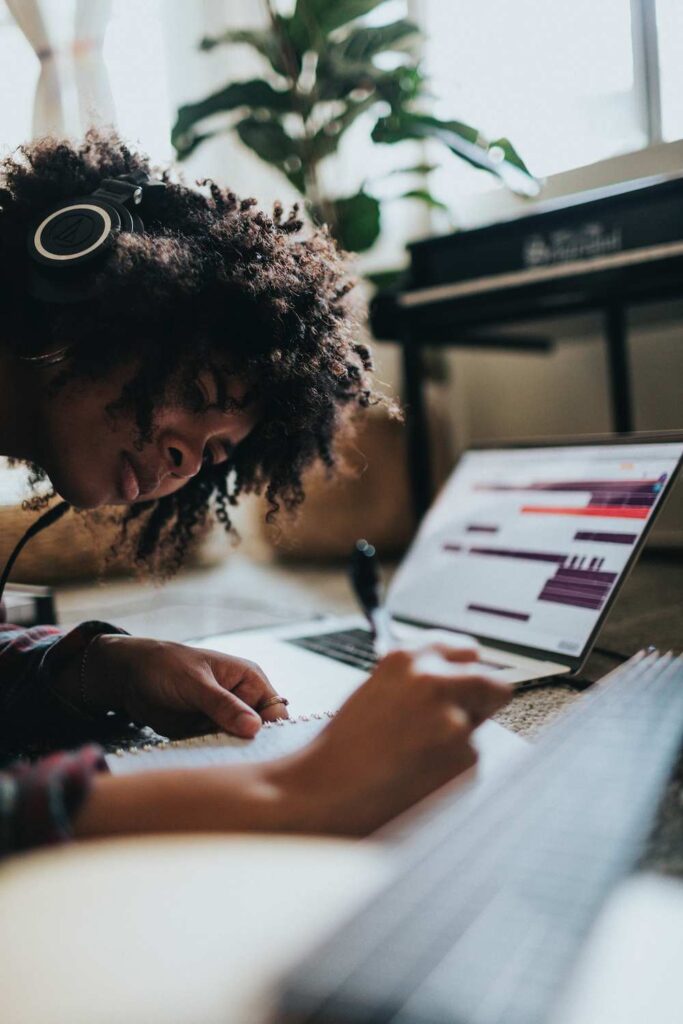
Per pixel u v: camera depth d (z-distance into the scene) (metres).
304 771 0.33
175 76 2.13
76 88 1.88
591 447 0.84
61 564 1.33
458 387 2.20
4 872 0.22
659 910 0.21
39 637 0.69
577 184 1.92
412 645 0.40
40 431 0.66
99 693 0.61
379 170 2.22
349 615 1.08
